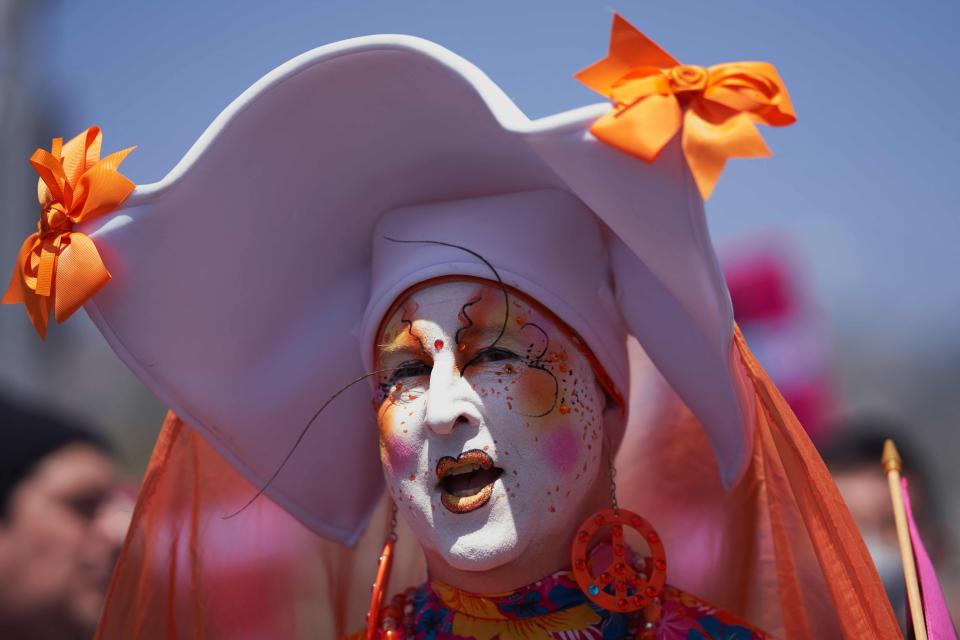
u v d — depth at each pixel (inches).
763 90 54.6
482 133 68.6
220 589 79.7
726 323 60.7
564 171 59.2
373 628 71.0
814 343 105.1
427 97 66.9
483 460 65.2
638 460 80.1
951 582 112.7
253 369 75.4
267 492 78.0
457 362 67.2
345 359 78.0
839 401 112.7
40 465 80.5
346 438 79.1
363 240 77.0
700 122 54.3
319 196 73.0
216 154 66.9
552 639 66.9
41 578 79.7
